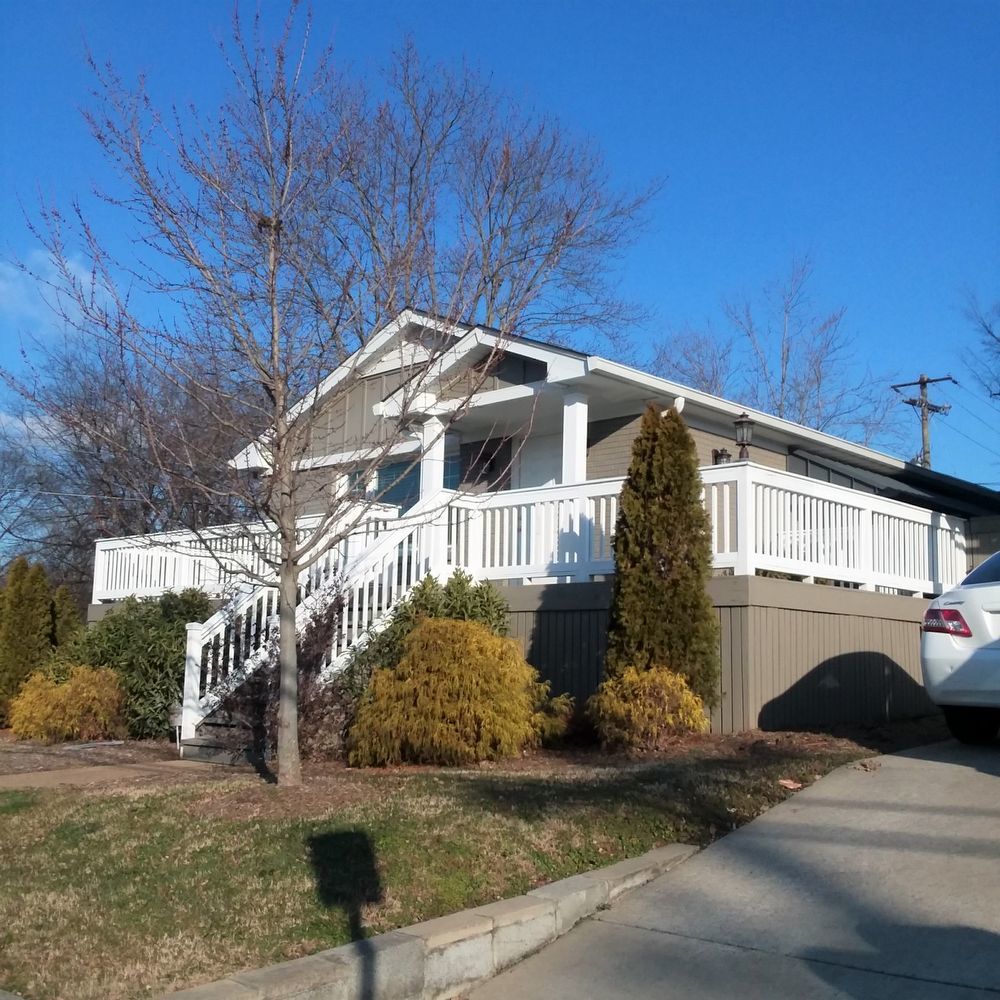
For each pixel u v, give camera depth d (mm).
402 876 5723
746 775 7586
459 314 9164
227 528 10703
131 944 5086
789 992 4629
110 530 19469
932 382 36094
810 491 10922
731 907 5574
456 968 5031
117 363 9414
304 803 7113
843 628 10977
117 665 13336
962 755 8148
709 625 9609
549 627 11297
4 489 29609
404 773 8648
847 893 5559
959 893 5383
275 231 8430
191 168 10516
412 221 13445
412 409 10844
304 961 4711
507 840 6227
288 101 8766
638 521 9820
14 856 6703
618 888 5848
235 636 11289
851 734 9695
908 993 4500
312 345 8469
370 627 10719
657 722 9109
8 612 15789
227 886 5727
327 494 8875
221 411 8406
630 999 4746
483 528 12328
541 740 9695
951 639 7996
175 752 11406
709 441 15719
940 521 13148
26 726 12844
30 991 4645
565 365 13844
